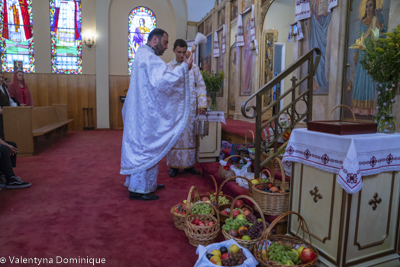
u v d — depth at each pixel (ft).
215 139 16.90
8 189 12.19
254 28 24.16
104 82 37.78
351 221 6.00
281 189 7.89
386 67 6.84
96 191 12.05
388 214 6.53
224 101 31.24
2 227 8.41
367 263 6.31
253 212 8.58
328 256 6.32
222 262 5.70
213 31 33.58
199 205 8.38
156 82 9.78
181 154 13.89
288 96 28.32
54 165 16.89
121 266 6.48
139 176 10.49
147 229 8.41
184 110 10.30
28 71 36.24
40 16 35.99
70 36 37.06
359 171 5.65
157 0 39.47
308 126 7.27
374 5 12.10
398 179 6.61
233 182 10.73
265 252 6.18
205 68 37.27
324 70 15.14
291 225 7.45
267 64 24.34
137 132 10.38
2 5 34.86
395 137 6.37
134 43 39.14
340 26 13.82
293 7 27.40
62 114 31.19
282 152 10.01
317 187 6.66
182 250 7.23
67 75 37.19
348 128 6.35
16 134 19.08
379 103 7.06
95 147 23.76
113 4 38.11
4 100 19.39
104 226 8.58
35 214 9.45
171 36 40.24
